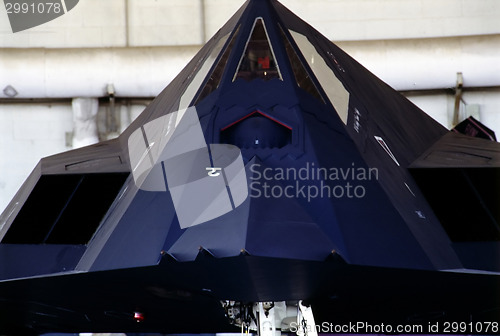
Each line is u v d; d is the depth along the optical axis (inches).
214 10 2760.8
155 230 991.0
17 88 2652.6
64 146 2714.1
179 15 2760.8
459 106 2684.5
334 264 925.8
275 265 912.3
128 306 1180.5
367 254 950.4
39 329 1380.4
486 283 1051.9
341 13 2763.3
